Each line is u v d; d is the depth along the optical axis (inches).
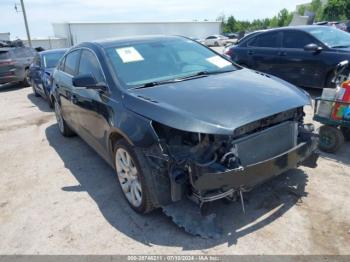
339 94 159.3
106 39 173.2
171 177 104.5
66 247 113.0
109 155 143.1
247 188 107.2
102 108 137.7
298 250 102.6
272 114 109.0
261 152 111.6
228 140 103.2
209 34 1979.6
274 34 312.7
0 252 113.7
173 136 108.3
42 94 358.6
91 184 156.9
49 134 244.8
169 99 116.0
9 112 329.4
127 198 132.3
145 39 167.0
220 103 111.0
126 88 130.4
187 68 150.8
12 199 149.7
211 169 99.0
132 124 114.7
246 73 150.8
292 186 137.3
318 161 159.5
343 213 118.6
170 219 122.8
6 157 204.2
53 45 1569.9
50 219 130.4
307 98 129.6
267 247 104.7
